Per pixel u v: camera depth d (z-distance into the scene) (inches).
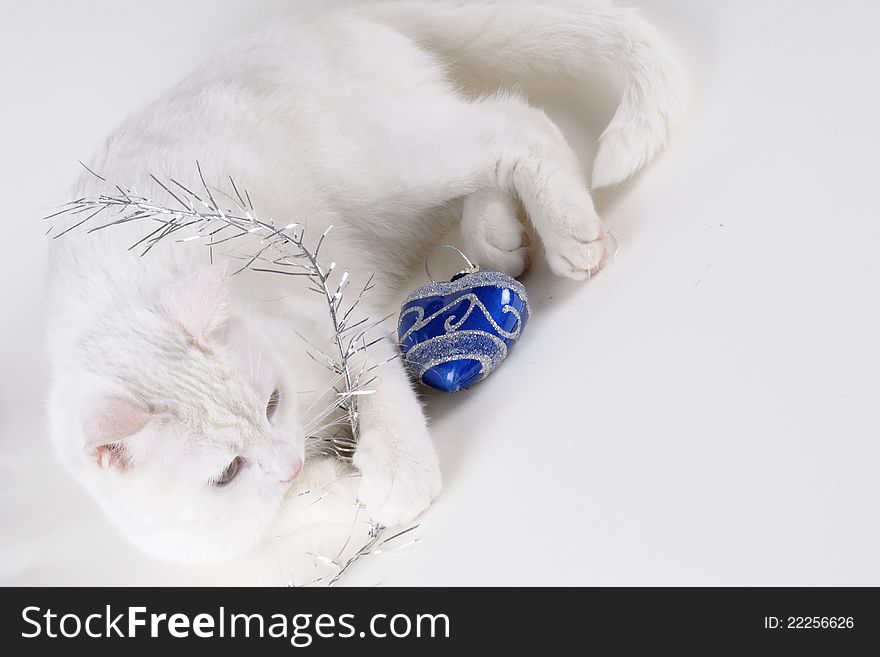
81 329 35.9
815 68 38.5
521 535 33.1
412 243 41.7
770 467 32.2
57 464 40.7
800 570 30.9
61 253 37.9
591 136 42.0
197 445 33.5
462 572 33.1
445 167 39.4
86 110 46.1
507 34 42.1
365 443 34.6
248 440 33.7
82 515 38.9
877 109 37.0
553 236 37.9
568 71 42.6
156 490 33.8
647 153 38.9
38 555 38.0
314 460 36.2
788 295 34.5
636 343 35.2
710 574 31.3
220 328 34.3
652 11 42.1
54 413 35.7
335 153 39.5
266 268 37.3
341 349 34.9
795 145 37.2
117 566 36.9
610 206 39.3
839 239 35.0
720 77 39.7
